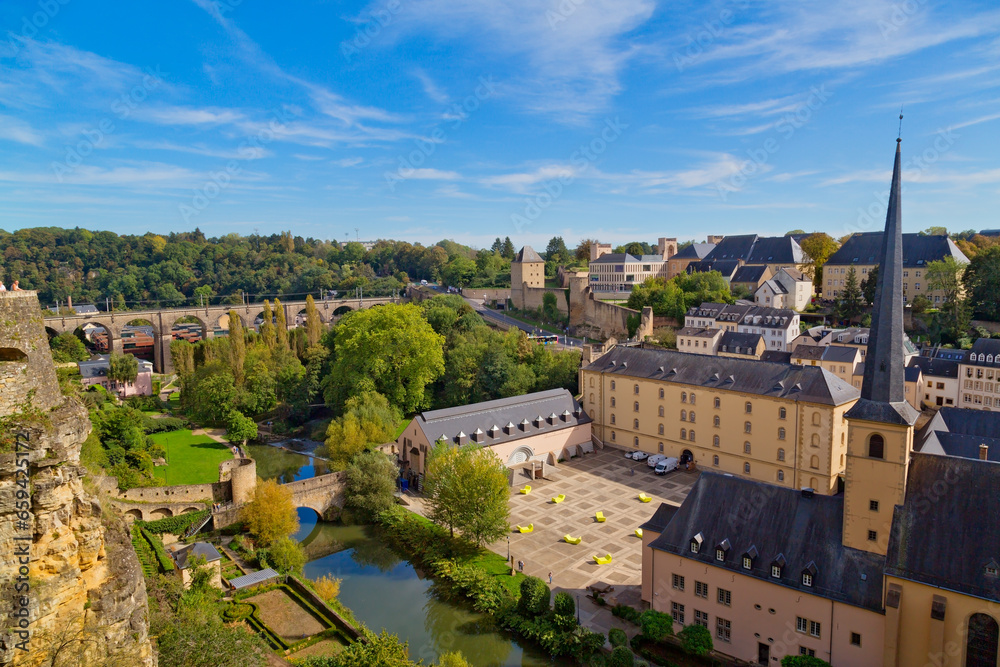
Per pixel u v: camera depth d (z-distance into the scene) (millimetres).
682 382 101438
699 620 55281
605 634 57219
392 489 87812
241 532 79188
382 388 128250
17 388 27109
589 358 123375
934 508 46250
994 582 42312
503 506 73875
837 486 85750
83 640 26812
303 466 111062
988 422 82375
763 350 145125
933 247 171000
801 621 49594
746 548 52875
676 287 179500
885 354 48219
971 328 146625
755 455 93188
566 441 107875
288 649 53875
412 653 57156
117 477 83188
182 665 35781
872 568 47875
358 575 72562
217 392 129875
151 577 53781
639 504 87312
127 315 191750
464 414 99062
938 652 44344
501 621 60625
